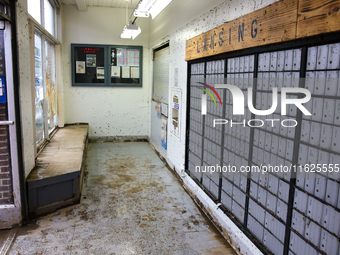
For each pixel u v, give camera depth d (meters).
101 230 2.88
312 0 1.52
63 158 3.83
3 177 2.81
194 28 3.44
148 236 2.79
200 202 3.44
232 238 2.63
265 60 2.07
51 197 3.21
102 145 6.60
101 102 6.77
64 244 2.62
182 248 2.61
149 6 3.23
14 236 2.73
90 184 4.14
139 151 6.16
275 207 2.01
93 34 6.47
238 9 2.38
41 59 4.35
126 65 6.74
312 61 1.63
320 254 1.61
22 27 2.89
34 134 3.45
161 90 5.66
